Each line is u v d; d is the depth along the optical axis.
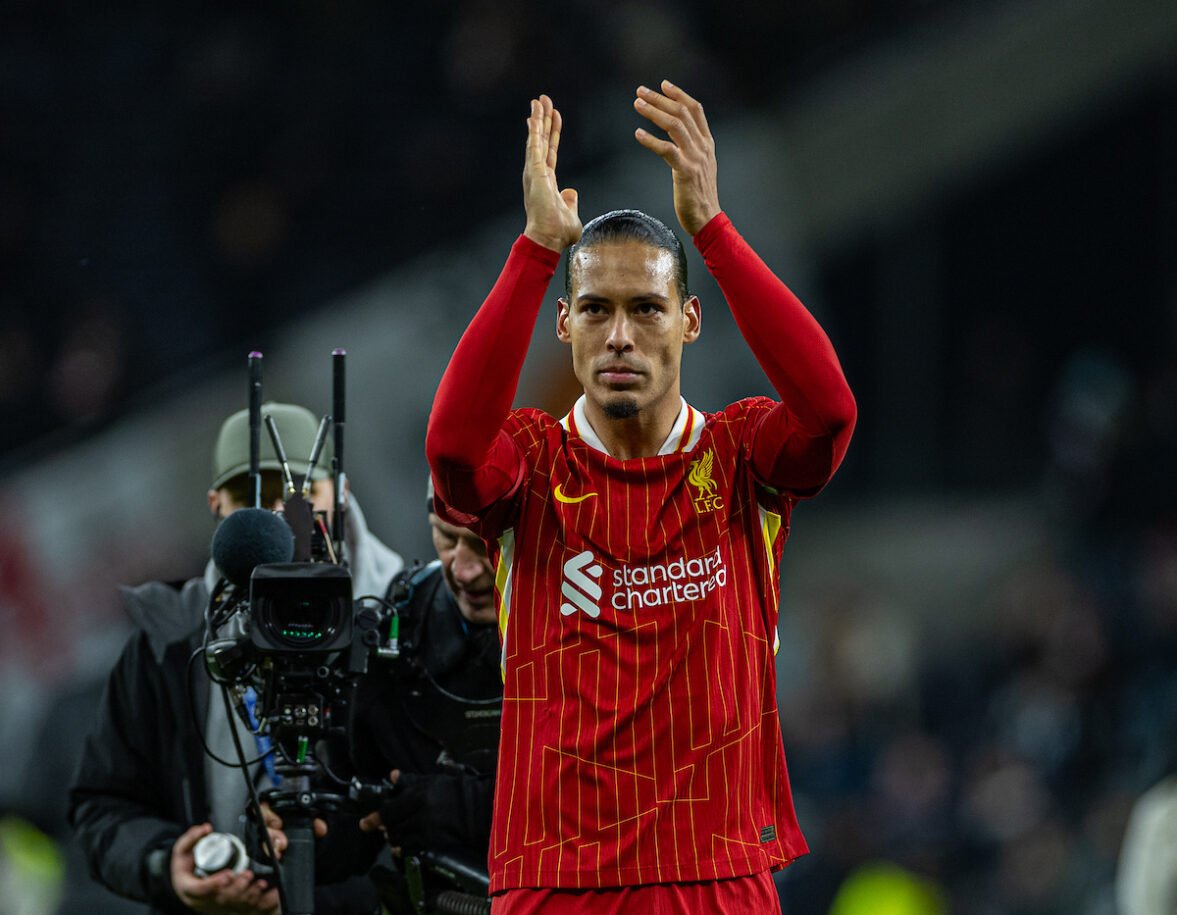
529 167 7.50
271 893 9.59
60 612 27.73
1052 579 27.73
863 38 33.22
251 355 9.29
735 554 7.57
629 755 7.30
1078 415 30.72
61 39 35.91
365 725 9.81
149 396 28.81
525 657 7.48
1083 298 35.84
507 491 7.49
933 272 35.75
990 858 23.70
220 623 9.02
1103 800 21.72
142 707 10.37
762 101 32.56
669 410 7.62
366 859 9.88
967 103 32.56
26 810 16.55
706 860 7.29
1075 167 35.81
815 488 7.64
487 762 9.62
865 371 35.56
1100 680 25.78
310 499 9.81
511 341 7.29
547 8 33.09
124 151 34.44
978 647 30.31
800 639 28.27
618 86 31.45
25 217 33.66
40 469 28.45
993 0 32.84
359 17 35.34
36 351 32.34
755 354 7.51
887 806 24.38
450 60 33.91
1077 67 32.75
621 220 7.50
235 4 36.09
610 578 7.42
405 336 29.05
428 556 28.39
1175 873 11.77
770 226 31.95
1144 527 29.55
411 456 28.83
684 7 34.94
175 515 28.59
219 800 10.17
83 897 16.25
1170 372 31.78
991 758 25.25
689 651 7.39
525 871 7.29
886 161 32.72
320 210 33.09
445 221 29.55
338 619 8.50
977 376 35.19
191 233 33.72
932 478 35.19
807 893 22.56
